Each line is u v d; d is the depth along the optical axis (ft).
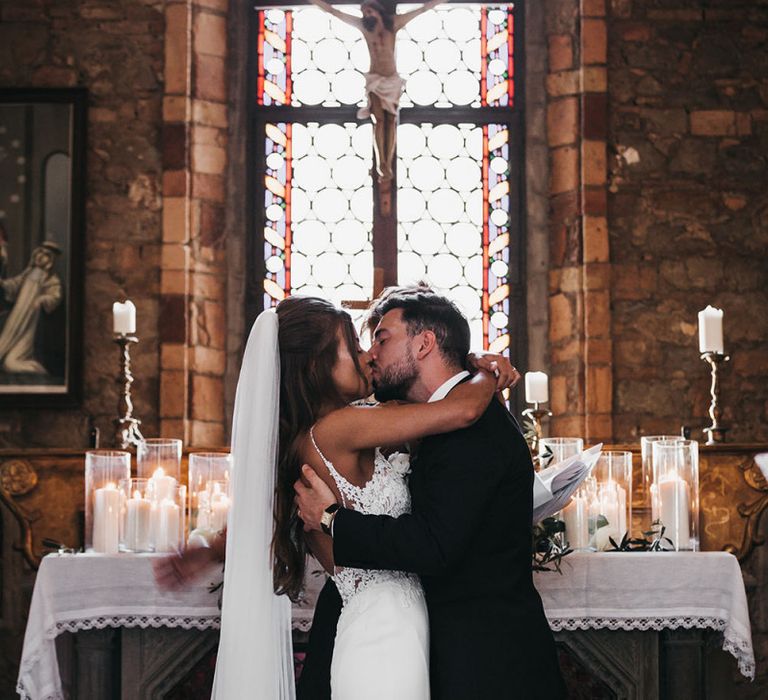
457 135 25.43
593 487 13.28
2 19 24.47
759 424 23.39
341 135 25.44
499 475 8.54
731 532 18.79
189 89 24.44
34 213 23.63
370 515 8.38
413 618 8.50
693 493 13.61
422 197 25.25
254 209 25.07
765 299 23.85
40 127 23.90
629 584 12.15
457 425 8.54
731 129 24.40
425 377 9.32
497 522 8.69
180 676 12.40
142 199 24.03
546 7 25.52
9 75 24.30
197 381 23.73
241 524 9.16
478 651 8.39
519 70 25.52
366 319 9.80
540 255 24.77
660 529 13.55
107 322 23.62
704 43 24.68
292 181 25.29
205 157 24.61
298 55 25.73
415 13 22.68
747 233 24.07
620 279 23.93
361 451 8.82
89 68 24.39
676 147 24.34
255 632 9.11
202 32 24.85
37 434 23.22
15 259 23.50
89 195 23.99
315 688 8.88
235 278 24.76
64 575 12.11
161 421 23.27
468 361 9.46
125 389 19.86
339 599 9.09
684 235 24.07
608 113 24.45
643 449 14.32
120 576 12.16
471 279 24.99
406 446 9.53
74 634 13.03
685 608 12.12
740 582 12.11
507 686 8.34
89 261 23.79
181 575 11.29
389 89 22.62
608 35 24.71
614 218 24.13
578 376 23.79
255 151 25.26
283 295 24.86
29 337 23.27
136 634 12.34
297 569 9.01
